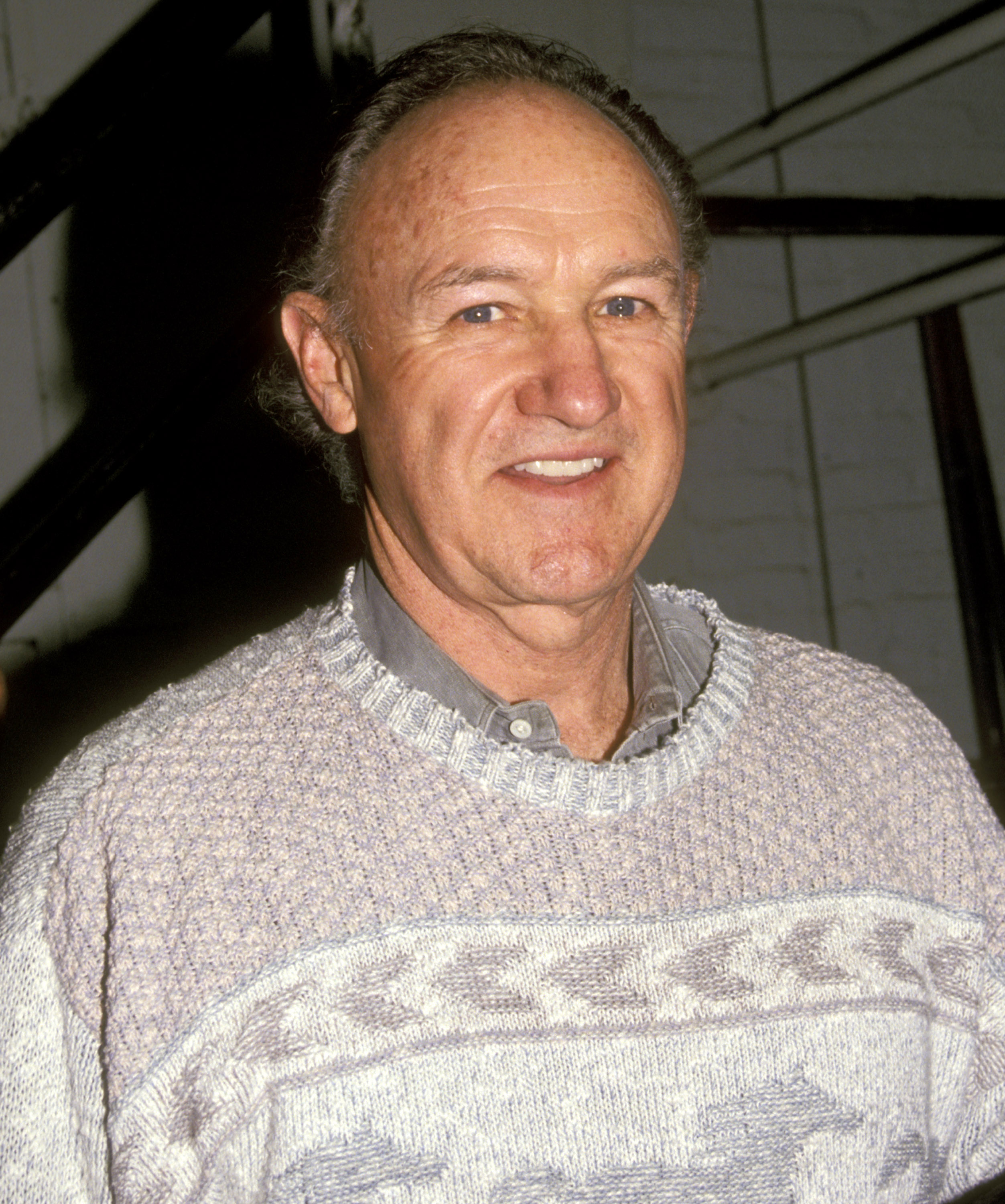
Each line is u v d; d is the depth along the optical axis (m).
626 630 0.83
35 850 0.72
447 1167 0.67
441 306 0.71
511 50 0.78
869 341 2.41
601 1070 0.70
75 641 1.72
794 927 0.75
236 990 0.67
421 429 0.72
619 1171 0.70
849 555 2.38
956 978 0.81
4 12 1.69
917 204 1.75
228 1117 0.67
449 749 0.71
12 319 1.69
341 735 0.73
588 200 0.72
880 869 0.78
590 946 0.70
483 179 0.71
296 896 0.69
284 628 0.84
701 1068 0.71
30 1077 0.70
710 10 2.31
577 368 0.70
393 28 1.75
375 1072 0.67
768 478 2.34
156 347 1.74
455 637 0.78
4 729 1.69
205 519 1.74
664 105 2.27
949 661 2.44
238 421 1.75
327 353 0.83
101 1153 0.69
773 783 0.78
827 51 2.37
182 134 1.72
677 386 0.77
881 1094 0.75
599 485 0.73
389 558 0.79
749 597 2.32
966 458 1.92
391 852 0.70
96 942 0.69
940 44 1.56
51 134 1.22
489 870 0.70
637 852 0.73
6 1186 0.69
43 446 1.70
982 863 0.84
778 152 2.36
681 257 0.81
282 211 1.75
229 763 0.72
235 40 1.29
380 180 0.75
